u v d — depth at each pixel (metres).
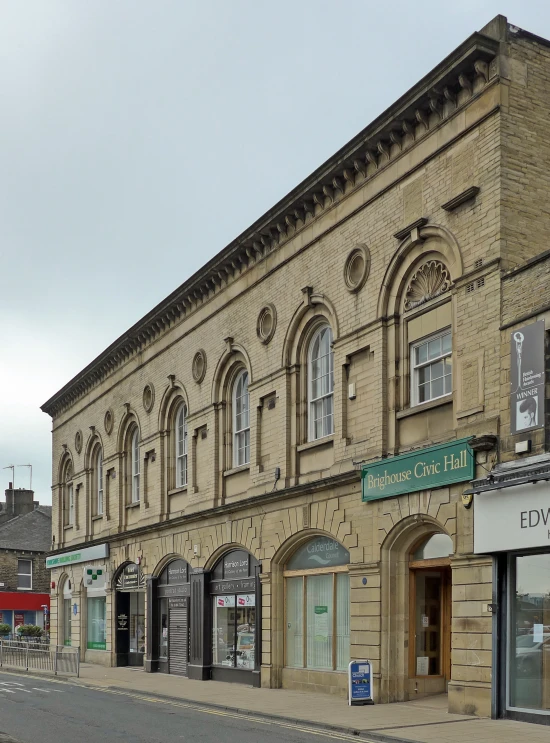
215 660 24.92
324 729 14.15
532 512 14.16
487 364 15.84
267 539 22.31
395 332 18.52
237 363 25.36
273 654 21.66
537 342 14.67
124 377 33.44
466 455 15.74
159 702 19.30
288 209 22.05
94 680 25.38
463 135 16.95
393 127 18.47
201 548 25.86
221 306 25.94
